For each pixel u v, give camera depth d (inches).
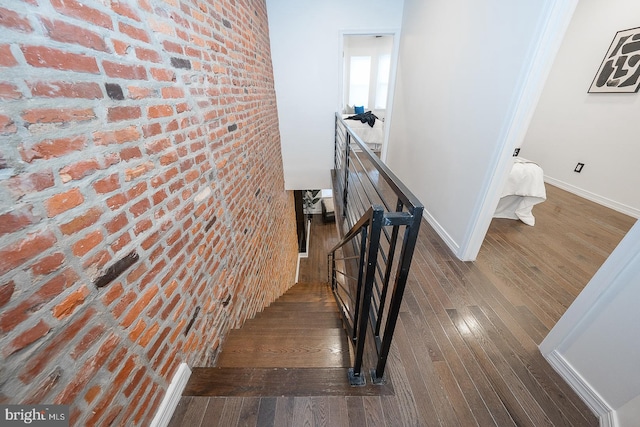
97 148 24.8
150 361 31.7
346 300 80.2
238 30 69.9
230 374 40.6
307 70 127.5
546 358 47.4
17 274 18.2
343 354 48.0
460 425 37.8
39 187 19.7
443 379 43.9
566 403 40.8
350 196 103.4
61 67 21.4
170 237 36.1
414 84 106.8
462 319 56.9
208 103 49.3
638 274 32.2
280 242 122.0
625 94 107.4
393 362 46.6
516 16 52.4
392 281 68.8
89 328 23.7
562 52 130.6
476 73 66.3
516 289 66.1
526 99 53.1
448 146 81.8
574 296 63.9
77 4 22.7
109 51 26.3
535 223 101.3
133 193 29.3
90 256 23.8
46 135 20.2
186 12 41.8
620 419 35.0
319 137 145.9
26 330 18.8
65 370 21.5
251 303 70.9
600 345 37.8
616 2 107.3
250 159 77.0
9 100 17.8
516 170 95.9
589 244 86.4
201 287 44.6
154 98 33.4
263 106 99.2
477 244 74.2
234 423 34.7
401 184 31.1
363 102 301.4
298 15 115.6
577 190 130.0
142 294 30.4
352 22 118.0
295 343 51.2
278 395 38.1
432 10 88.3
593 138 121.1
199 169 45.0
